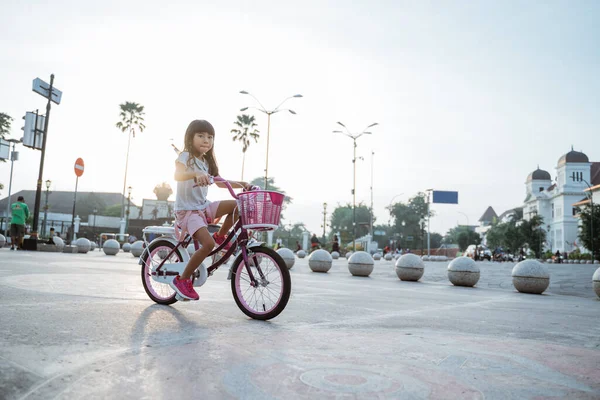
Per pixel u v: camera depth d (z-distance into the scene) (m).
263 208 3.86
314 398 2.05
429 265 24.75
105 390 2.03
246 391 2.10
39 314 3.60
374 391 2.18
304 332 3.55
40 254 13.36
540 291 9.48
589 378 2.62
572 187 82.69
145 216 48.03
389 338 3.49
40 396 1.93
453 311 5.55
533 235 76.94
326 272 13.82
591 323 5.04
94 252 20.06
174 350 2.73
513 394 2.26
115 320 3.54
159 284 4.68
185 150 4.15
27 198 106.19
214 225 4.34
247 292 4.36
